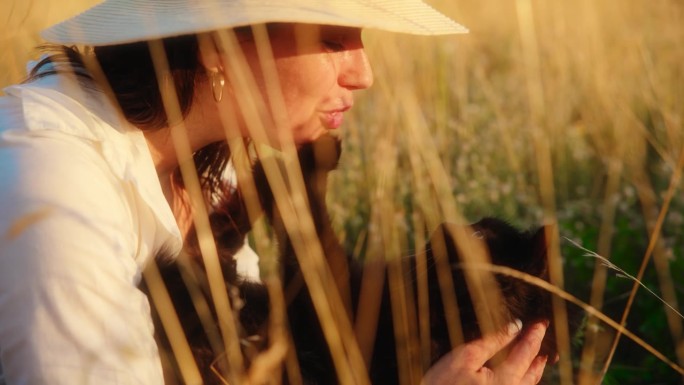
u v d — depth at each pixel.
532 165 4.37
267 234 3.45
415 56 4.71
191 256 2.56
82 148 2.12
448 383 2.30
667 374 3.20
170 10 2.32
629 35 5.52
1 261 1.93
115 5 2.43
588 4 5.21
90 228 1.98
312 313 2.61
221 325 2.27
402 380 2.43
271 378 2.37
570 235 3.89
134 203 2.21
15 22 3.04
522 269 2.49
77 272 1.93
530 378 2.45
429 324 2.49
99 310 1.94
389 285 2.61
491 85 5.57
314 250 2.38
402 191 3.57
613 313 3.53
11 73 2.88
